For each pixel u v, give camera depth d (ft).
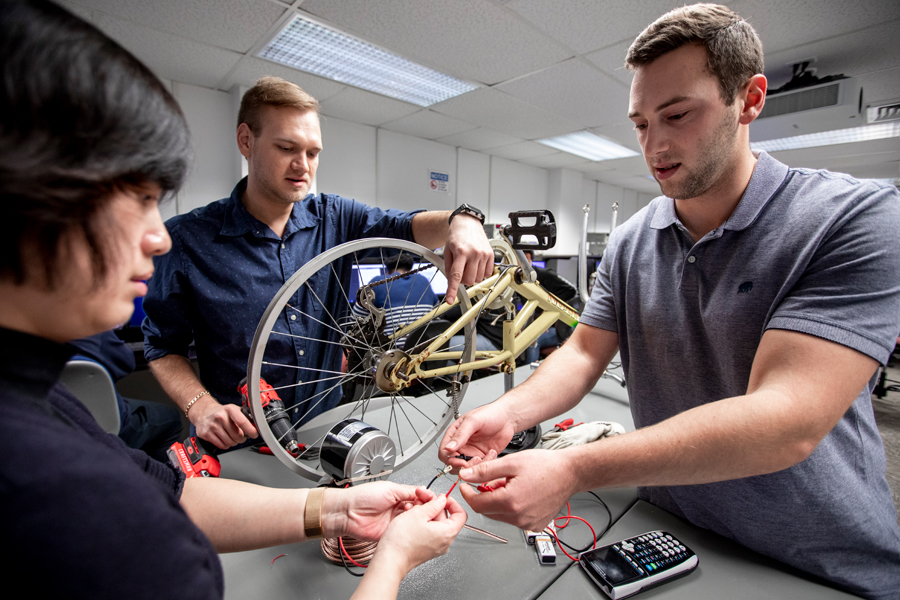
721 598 1.80
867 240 1.61
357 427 2.16
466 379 3.05
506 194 15.69
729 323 2.05
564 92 8.76
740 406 1.55
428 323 2.97
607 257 2.89
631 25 6.11
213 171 8.73
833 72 7.61
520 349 3.42
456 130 11.71
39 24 0.61
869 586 1.88
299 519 1.71
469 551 2.08
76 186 0.62
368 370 2.66
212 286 3.05
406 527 1.47
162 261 3.01
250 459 2.93
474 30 6.29
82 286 0.72
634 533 2.27
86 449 0.73
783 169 2.04
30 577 0.61
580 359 2.76
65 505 0.63
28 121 0.58
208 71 7.70
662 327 2.40
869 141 11.44
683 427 1.60
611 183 20.88
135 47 6.74
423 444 2.84
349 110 10.01
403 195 12.37
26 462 0.62
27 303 0.73
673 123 1.91
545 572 1.93
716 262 2.14
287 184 2.98
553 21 6.01
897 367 13.10
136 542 0.70
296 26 6.34
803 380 1.53
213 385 3.29
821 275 1.69
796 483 1.90
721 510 2.16
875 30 6.09
